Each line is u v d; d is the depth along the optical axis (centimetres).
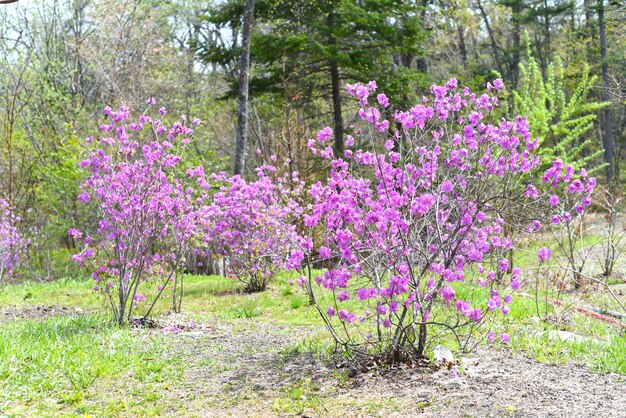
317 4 1822
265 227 1166
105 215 875
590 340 642
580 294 995
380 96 564
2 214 1523
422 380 527
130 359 652
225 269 1530
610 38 2975
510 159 573
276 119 2462
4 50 2111
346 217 556
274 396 523
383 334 639
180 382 580
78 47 2264
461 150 575
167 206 878
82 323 855
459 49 3130
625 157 3931
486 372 538
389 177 567
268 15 1909
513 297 896
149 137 1741
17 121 1939
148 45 2447
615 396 465
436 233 584
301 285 586
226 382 574
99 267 892
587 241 1454
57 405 510
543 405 452
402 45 1825
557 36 3859
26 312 1034
